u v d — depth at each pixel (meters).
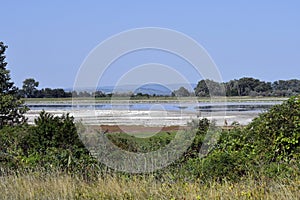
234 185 14.32
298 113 16.81
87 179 16.39
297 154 16.27
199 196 13.55
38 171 16.78
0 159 18.03
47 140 18.88
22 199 14.62
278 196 13.05
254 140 17.34
